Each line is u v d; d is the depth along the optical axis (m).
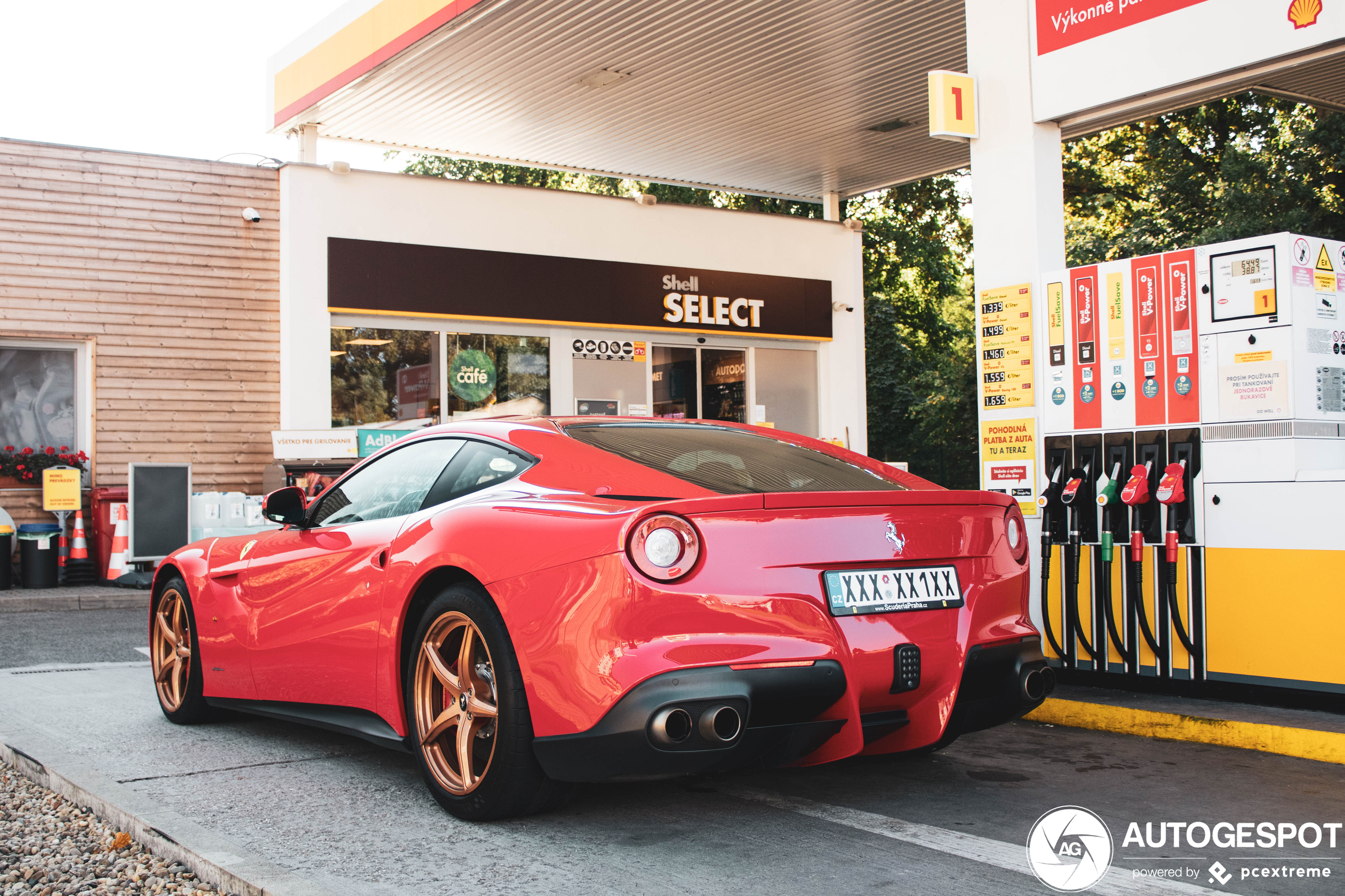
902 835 3.40
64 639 8.15
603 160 16.77
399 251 13.28
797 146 15.91
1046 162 6.38
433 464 4.19
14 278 11.62
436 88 13.44
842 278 16.75
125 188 12.16
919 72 13.16
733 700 3.04
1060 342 6.04
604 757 3.12
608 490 3.48
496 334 14.10
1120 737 4.93
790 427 16.41
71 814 3.81
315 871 3.10
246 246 12.77
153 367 12.27
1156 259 5.60
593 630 3.13
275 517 4.52
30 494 11.73
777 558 3.21
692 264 15.41
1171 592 5.35
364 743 4.85
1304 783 4.07
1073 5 6.15
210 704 5.04
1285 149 20.11
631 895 2.89
